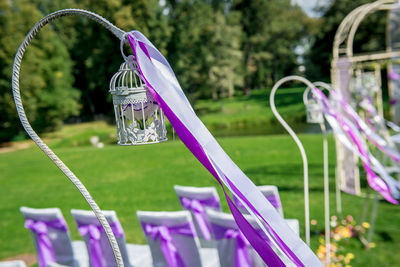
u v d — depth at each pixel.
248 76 42.19
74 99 37.03
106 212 3.24
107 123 36.66
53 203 8.09
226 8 42.69
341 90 6.91
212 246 4.00
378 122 6.20
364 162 3.35
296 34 41.81
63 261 3.73
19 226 6.71
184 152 12.84
